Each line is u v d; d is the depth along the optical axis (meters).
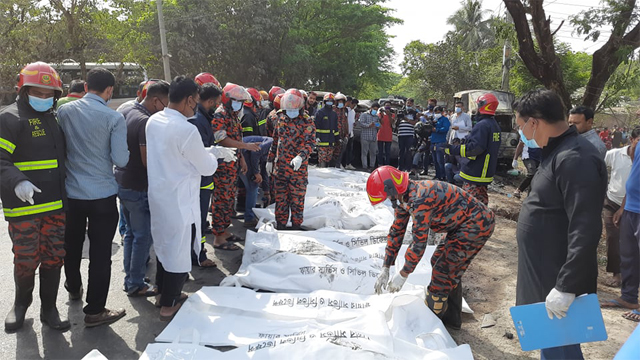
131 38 24.47
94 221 3.45
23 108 3.11
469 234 3.29
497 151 5.23
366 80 40.03
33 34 22.09
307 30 34.69
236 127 5.27
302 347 2.95
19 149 3.08
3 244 5.30
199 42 26.36
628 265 4.16
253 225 6.33
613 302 4.26
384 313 3.49
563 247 2.44
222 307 3.59
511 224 7.20
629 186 4.10
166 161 3.46
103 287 3.54
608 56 7.65
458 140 5.44
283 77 33.44
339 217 5.95
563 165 2.32
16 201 3.11
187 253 3.62
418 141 11.84
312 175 8.44
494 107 5.12
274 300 3.69
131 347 3.33
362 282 4.04
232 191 5.30
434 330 3.41
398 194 3.17
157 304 3.95
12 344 3.30
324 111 9.67
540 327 2.40
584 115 4.43
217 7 28.19
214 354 3.00
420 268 4.37
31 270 3.31
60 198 3.28
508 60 16.33
